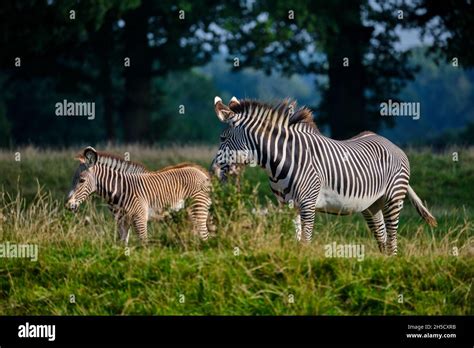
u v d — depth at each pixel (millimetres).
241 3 35219
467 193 23453
